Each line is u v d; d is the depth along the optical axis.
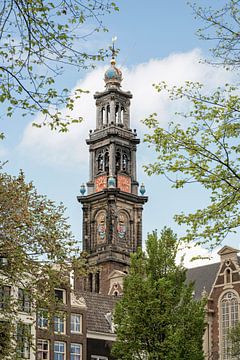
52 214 41.44
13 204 40.50
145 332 53.81
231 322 96.81
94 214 155.88
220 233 21.39
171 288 54.88
